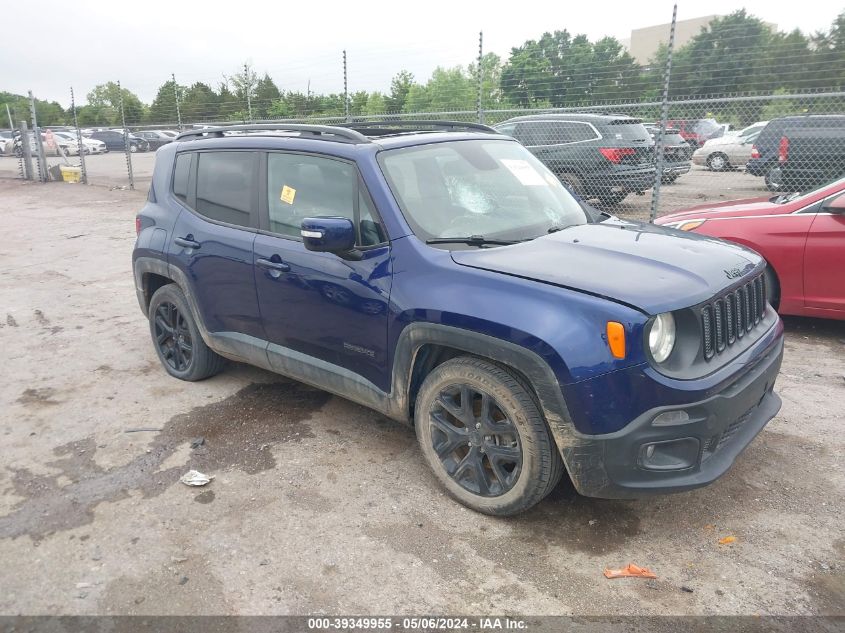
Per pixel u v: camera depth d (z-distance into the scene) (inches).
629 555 113.2
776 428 155.8
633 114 509.7
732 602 101.8
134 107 943.7
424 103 557.6
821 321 236.8
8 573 110.9
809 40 604.4
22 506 130.3
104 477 140.7
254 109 647.1
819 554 112.1
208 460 147.3
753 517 122.6
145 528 122.5
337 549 115.9
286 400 178.1
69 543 118.4
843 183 209.6
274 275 148.6
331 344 141.6
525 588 105.8
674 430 106.0
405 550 115.4
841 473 136.1
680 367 108.3
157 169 191.6
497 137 168.9
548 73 510.6
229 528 122.3
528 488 116.0
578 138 434.0
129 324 250.1
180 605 103.0
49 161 1217.4
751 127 654.5
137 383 191.9
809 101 520.7
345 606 102.5
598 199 434.3
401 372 128.2
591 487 110.2
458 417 123.8
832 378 184.5
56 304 280.1
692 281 113.1
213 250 164.1
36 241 435.2
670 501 128.2
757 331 130.5
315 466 143.9
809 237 207.5
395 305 125.6
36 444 155.9
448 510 127.0
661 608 101.0
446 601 103.3
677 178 479.5
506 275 115.2
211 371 189.5
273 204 153.4
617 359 103.3
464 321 114.4
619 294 106.2
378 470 142.0
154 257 182.7
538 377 107.5
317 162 145.1
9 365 208.5
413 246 126.4
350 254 132.4
